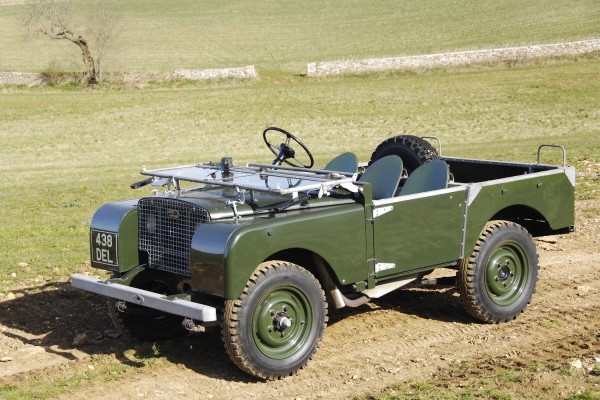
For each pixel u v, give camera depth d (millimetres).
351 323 7398
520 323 7285
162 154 30109
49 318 7738
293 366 6109
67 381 6086
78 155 30812
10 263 9953
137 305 6898
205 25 81562
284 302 6078
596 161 17312
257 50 70625
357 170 7723
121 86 54125
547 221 7609
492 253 7207
